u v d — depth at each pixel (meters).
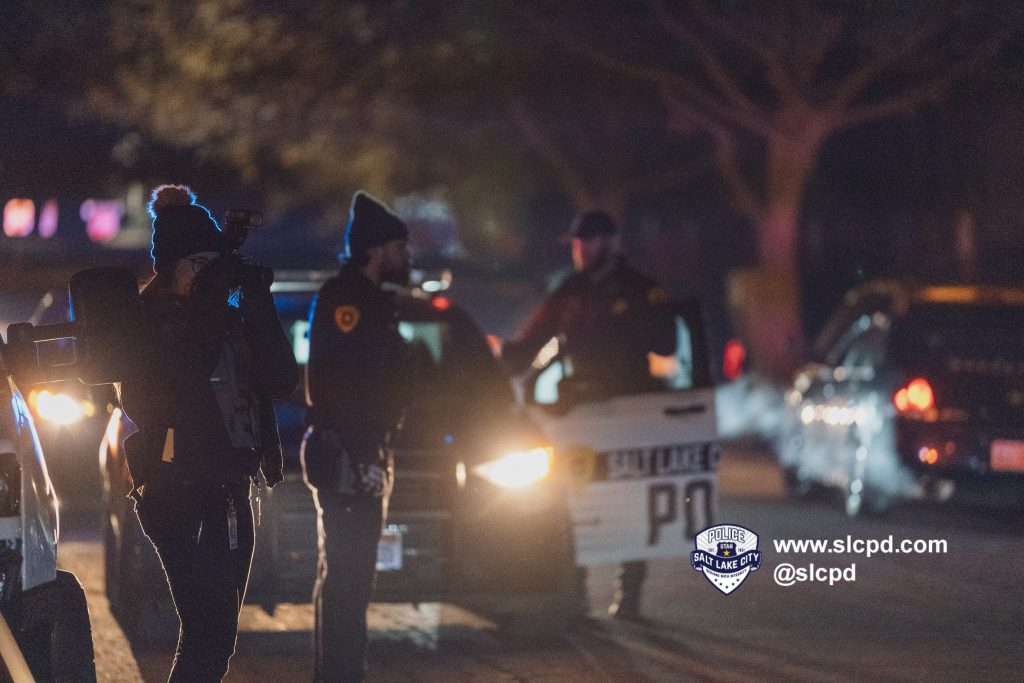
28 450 20.34
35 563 19.92
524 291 53.25
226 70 89.69
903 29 82.44
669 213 132.12
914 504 52.66
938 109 98.19
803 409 53.78
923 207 104.62
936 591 35.59
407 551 28.70
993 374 46.66
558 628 30.02
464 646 29.80
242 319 20.41
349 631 23.97
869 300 52.88
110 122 95.94
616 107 107.94
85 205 101.75
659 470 31.83
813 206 117.75
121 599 30.61
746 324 90.75
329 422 23.91
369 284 24.16
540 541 29.14
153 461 19.86
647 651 29.11
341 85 92.25
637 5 91.50
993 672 27.16
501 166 117.56
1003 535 44.84
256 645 30.06
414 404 30.58
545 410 31.28
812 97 91.62
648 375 32.03
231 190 107.50
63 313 48.69
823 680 26.56
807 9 84.81
